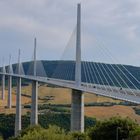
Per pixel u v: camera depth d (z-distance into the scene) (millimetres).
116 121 87500
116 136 84625
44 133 82375
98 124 90000
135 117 186875
